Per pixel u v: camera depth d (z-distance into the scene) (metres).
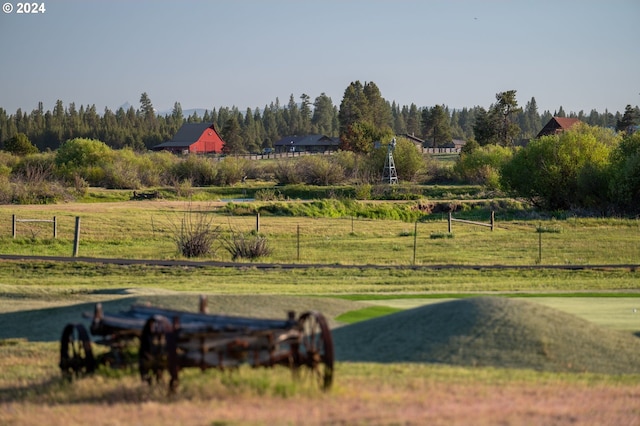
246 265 69.81
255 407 20.38
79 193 145.75
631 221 114.44
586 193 137.75
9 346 34.31
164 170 187.25
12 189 134.00
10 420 20.25
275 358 23.02
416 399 21.33
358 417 18.92
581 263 74.88
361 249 86.88
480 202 145.50
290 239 97.31
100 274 65.69
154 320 23.02
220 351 22.33
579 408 20.28
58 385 25.08
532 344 28.30
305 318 23.53
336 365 26.67
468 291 53.97
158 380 23.19
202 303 27.17
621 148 141.12
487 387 23.27
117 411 20.39
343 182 181.12
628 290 54.56
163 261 72.00
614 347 29.23
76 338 34.69
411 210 137.00
